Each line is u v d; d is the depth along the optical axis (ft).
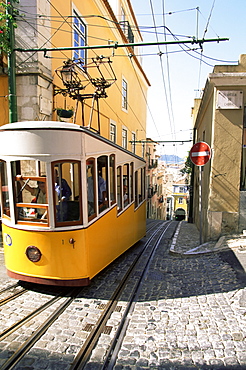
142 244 30.71
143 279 18.28
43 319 12.92
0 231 27.25
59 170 14.98
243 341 10.93
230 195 24.67
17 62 26.94
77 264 15.02
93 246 16.22
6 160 14.97
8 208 15.83
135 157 26.89
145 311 13.82
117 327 12.38
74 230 14.88
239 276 16.56
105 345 11.08
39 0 26.76
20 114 27.02
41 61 27.12
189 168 69.56
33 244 14.82
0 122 28.48
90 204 16.08
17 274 15.47
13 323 12.50
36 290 16.21
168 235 37.91
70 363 9.99
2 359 10.10
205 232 27.73
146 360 10.08
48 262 14.79
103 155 17.99
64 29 31.94
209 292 15.25
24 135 14.44
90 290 16.43
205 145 23.54
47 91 28.37
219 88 24.20
